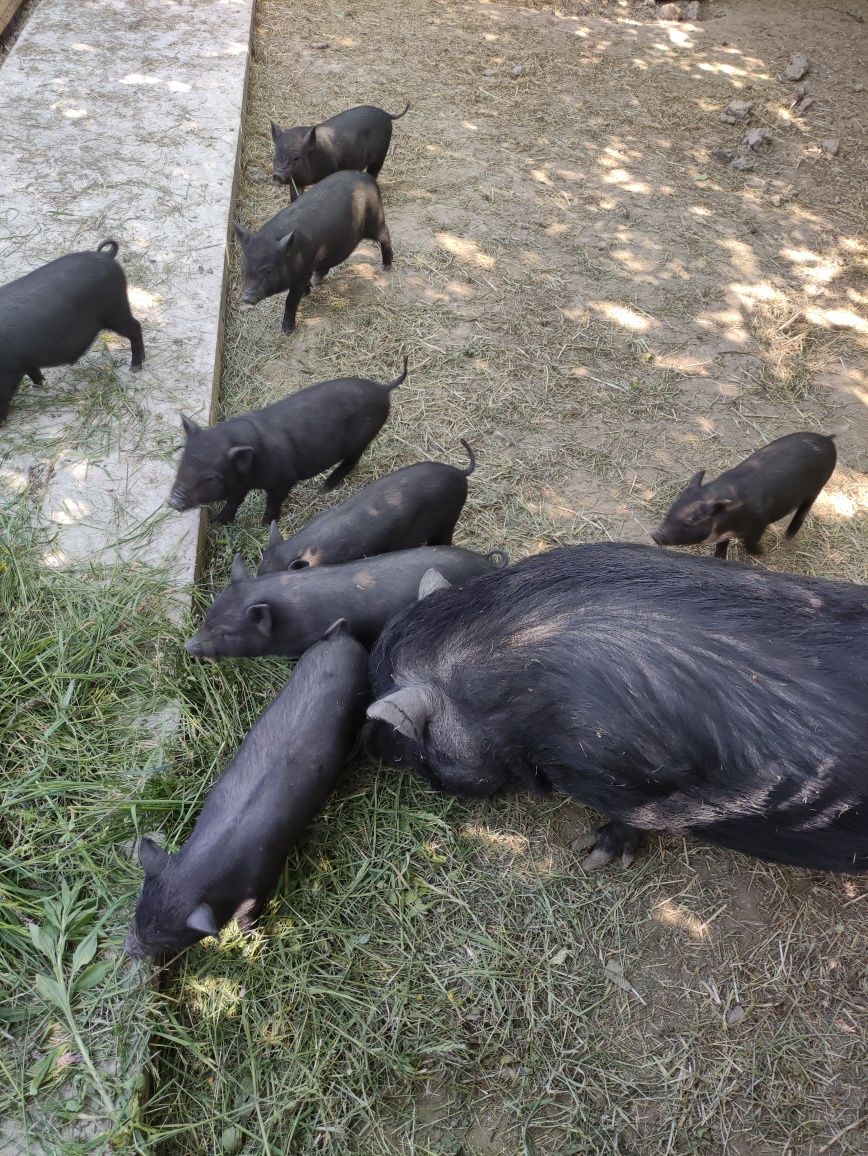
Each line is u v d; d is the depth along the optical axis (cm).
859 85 346
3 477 160
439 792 136
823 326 235
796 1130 114
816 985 125
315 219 205
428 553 147
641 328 228
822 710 101
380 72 322
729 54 362
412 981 120
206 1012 113
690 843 137
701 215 269
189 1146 105
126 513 158
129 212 221
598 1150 111
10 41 292
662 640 107
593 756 108
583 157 289
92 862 117
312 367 205
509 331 221
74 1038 104
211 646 136
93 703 133
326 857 129
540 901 129
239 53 292
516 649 112
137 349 184
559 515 182
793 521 183
